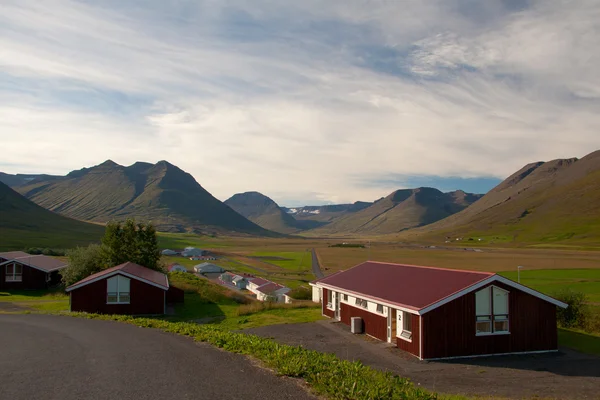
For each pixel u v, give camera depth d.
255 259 154.75
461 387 19.53
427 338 25.05
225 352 16.06
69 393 11.22
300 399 10.69
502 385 19.98
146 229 54.53
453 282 27.80
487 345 26.05
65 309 39.81
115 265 51.00
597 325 33.44
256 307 41.62
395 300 27.67
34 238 156.62
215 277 106.44
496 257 141.62
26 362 14.66
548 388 19.53
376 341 29.14
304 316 38.59
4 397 10.92
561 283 69.12
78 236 181.12
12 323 24.97
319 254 177.88
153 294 39.62
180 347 17.11
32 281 59.72
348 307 34.28
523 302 26.94
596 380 21.05
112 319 27.36
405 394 11.49
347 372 13.03
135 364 14.19
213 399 10.67
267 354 14.91
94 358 15.18
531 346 26.84
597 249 171.38
